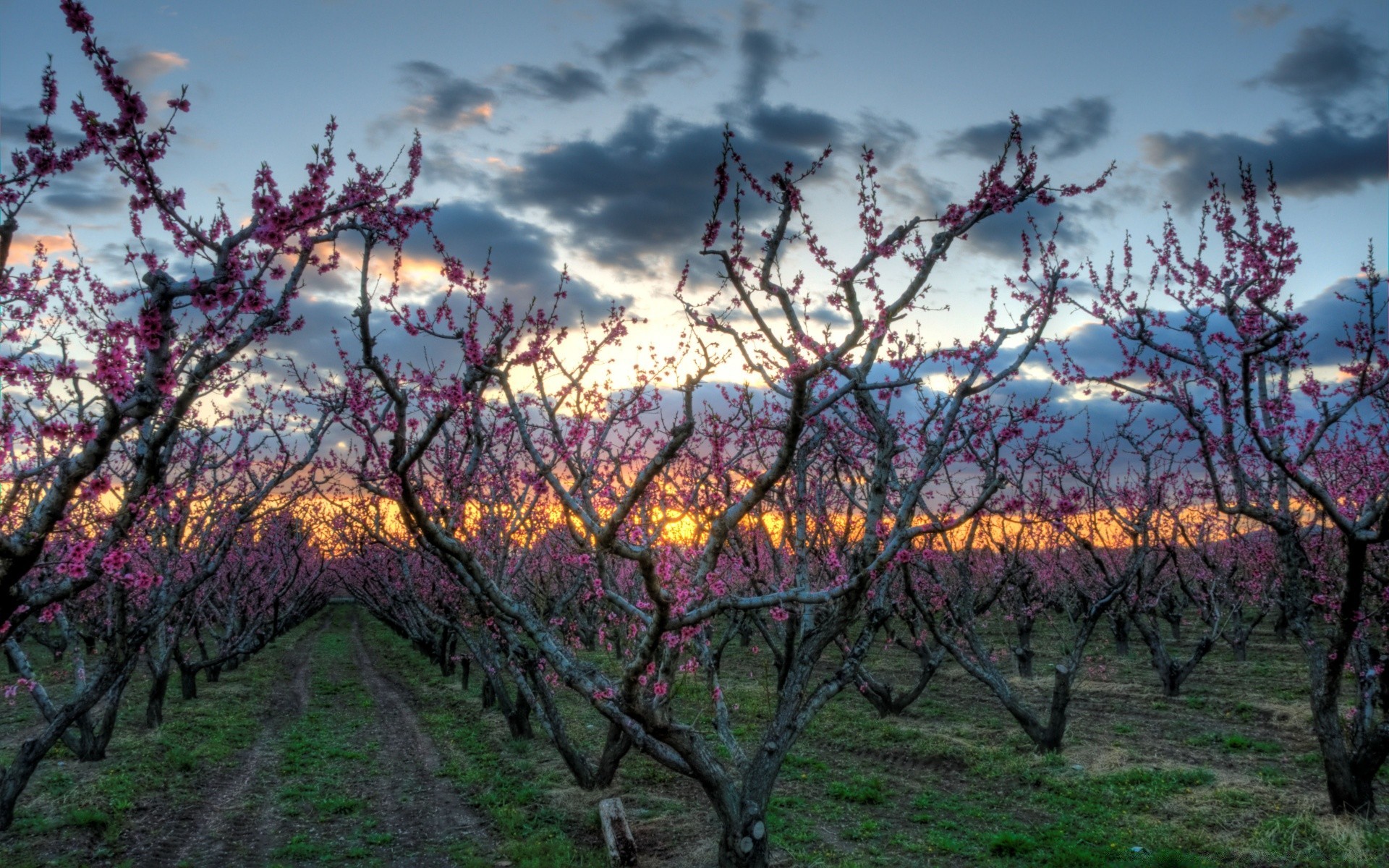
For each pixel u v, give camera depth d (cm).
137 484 786
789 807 1243
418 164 816
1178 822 1122
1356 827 1038
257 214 628
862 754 1593
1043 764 1436
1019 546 1914
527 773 1465
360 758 1670
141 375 632
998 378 1116
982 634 3425
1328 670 1099
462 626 1783
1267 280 1087
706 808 1240
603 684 921
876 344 834
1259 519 1184
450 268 873
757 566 1500
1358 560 1016
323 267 781
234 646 2464
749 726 1772
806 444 1144
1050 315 1153
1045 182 827
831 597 864
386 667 3300
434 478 1238
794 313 924
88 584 707
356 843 1156
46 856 1070
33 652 3384
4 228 633
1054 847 1034
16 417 859
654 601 773
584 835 1153
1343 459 1530
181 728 1850
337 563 4347
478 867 1034
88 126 593
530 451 847
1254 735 1602
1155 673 2330
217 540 1541
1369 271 1212
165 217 709
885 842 1089
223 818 1270
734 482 1223
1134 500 1769
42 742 1194
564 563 1712
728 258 786
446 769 1547
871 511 1057
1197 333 1254
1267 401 1170
